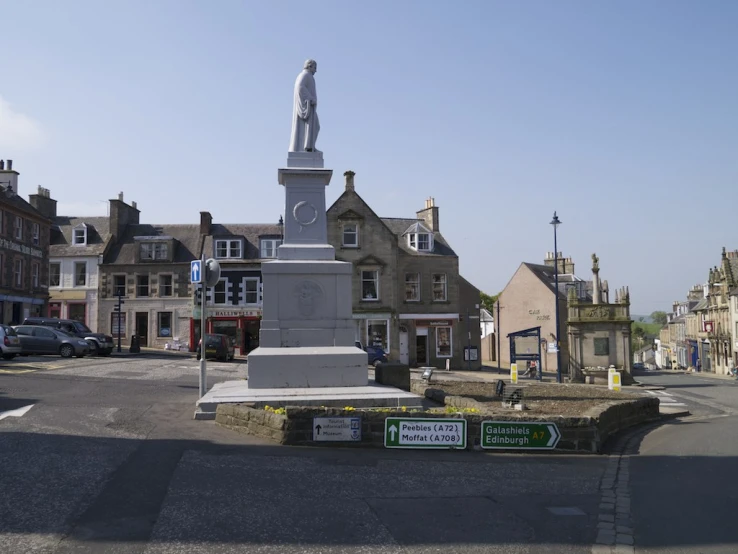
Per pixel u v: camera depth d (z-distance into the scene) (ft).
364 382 51.65
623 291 132.26
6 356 93.40
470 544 21.49
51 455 30.78
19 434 35.40
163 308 162.91
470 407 47.57
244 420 40.11
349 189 148.05
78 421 40.75
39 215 151.74
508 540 22.04
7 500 23.79
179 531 21.38
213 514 23.26
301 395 47.50
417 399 48.39
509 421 39.65
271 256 164.45
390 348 146.20
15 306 142.00
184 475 28.53
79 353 106.52
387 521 23.58
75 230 169.17
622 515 25.75
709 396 100.32
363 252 146.92
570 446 40.68
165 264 163.53
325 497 26.40
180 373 84.74
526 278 181.47
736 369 190.90
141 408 48.03
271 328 53.16
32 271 149.89
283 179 57.31
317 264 54.34
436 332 155.22
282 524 22.62
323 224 56.85
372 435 37.99
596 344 132.26
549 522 24.41
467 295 165.27
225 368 99.35
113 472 28.37
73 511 22.90
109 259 166.50
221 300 161.48
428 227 165.89
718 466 37.19
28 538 20.16
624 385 127.03
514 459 37.29
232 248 163.94
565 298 175.11
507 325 187.21
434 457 36.45
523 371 157.17
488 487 29.81
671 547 21.89
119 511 23.12
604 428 46.14
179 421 43.47
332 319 54.03
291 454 34.30
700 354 265.13
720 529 24.03
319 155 57.93
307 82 58.59
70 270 165.78
